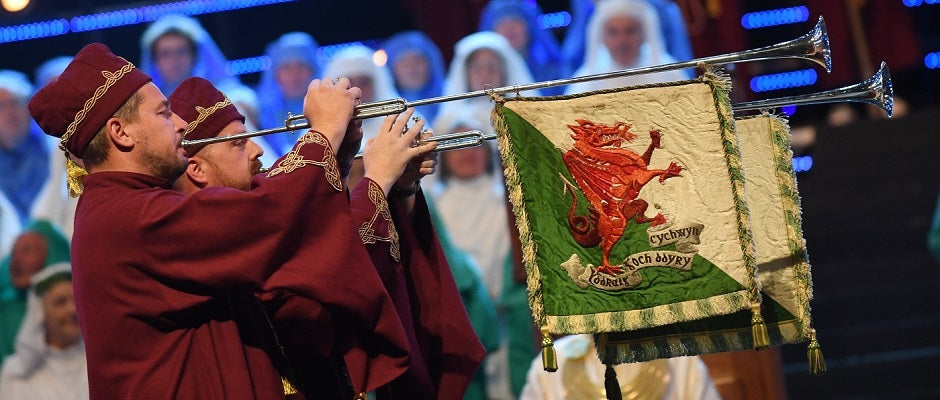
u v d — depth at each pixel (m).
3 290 6.44
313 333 3.02
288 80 7.66
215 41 9.64
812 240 8.41
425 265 3.41
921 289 7.77
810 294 3.22
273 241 2.91
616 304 3.04
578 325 3.03
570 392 4.77
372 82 7.38
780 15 9.63
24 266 6.42
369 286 2.98
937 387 7.29
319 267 2.94
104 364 2.96
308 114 3.10
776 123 3.32
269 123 7.64
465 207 6.68
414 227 3.44
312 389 3.22
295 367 3.19
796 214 3.27
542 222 3.08
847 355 7.61
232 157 3.28
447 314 3.40
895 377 7.35
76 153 3.06
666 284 3.03
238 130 3.32
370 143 3.27
